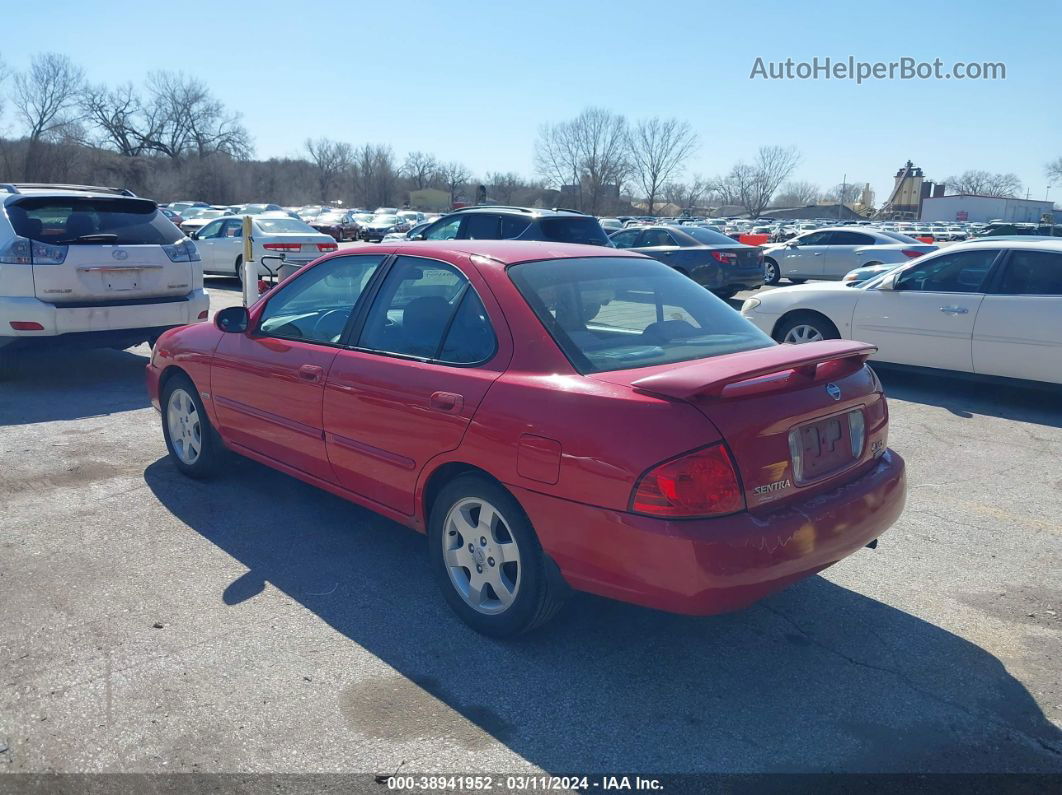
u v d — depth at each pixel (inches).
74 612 148.4
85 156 2913.4
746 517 119.1
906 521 200.1
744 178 3708.2
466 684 129.5
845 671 135.4
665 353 142.7
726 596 117.2
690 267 603.2
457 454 139.2
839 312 349.7
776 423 123.2
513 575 139.2
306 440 172.4
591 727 119.9
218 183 3262.8
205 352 200.2
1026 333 301.9
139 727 117.3
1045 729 121.3
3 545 175.5
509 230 514.3
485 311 144.3
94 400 302.5
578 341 137.5
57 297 298.8
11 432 259.0
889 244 771.4
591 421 122.1
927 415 302.5
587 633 145.8
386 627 146.1
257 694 125.6
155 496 205.5
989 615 154.4
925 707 126.0
